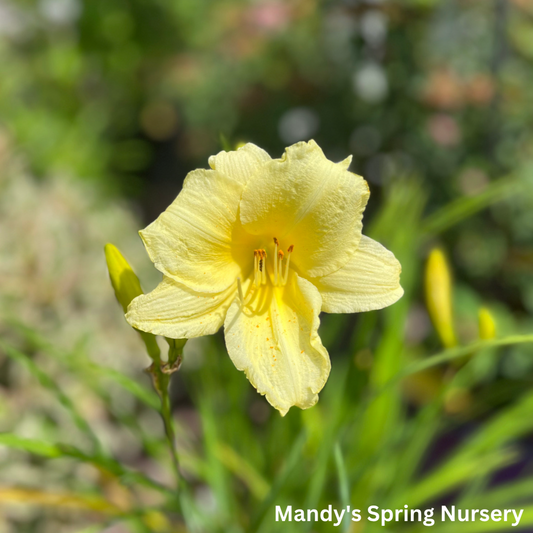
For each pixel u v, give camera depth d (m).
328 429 0.26
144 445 0.28
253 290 0.19
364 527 0.29
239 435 0.32
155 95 0.84
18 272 0.34
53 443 0.22
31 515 0.32
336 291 0.19
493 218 0.50
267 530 0.29
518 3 0.50
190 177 0.18
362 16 0.48
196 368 0.40
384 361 0.30
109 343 0.38
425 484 0.29
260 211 0.18
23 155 0.43
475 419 0.48
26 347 0.33
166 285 0.18
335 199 0.18
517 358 0.44
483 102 0.49
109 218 0.45
